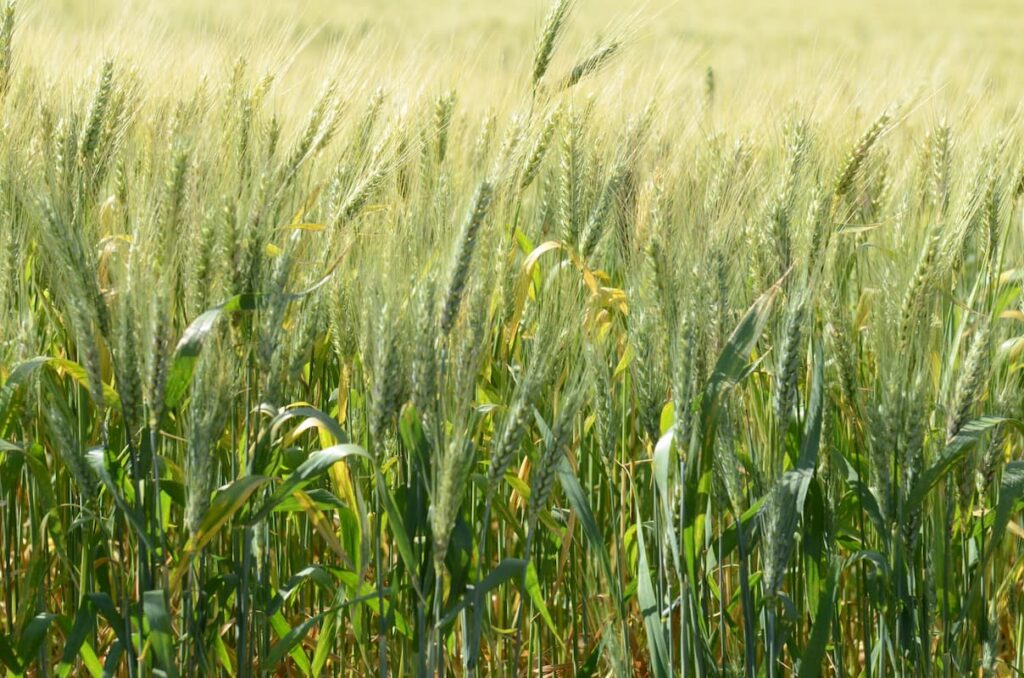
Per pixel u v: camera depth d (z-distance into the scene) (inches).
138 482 171.9
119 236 194.2
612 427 197.3
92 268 172.4
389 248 185.8
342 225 211.2
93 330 169.5
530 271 218.7
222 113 237.5
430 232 205.5
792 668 215.0
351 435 198.7
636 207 231.8
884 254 199.2
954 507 203.0
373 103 259.6
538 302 235.8
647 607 188.1
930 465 193.0
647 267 187.0
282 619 198.7
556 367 194.7
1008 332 254.2
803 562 214.4
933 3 3171.8
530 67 285.6
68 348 216.4
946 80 267.0
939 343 214.2
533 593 197.9
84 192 213.2
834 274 207.3
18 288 197.8
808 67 289.9
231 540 202.8
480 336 171.6
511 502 227.0
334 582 221.6
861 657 258.4
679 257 191.3
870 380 218.8
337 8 2176.4
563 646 236.8
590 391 208.2
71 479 214.7
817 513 194.4
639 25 292.2
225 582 190.1
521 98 270.4
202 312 180.2
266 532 200.8
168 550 189.9
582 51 290.0
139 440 185.3
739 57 1380.4
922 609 196.9
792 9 2915.8
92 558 201.0
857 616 238.1
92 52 263.4
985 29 2518.5
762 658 211.5
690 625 192.7
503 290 213.8
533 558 229.3
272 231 189.9
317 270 199.6
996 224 234.4
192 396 165.6
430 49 283.9
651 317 187.0
